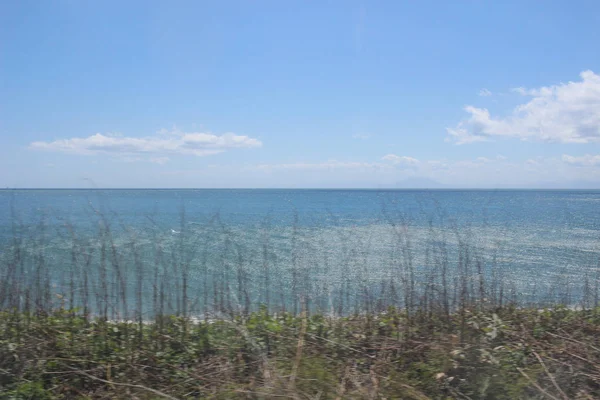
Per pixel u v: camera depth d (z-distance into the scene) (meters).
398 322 5.29
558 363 4.31
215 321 5.22
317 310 5.83
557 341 4.91
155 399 3.84
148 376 4.24
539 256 13.18
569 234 19.27
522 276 9.97
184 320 5.15
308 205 43.88
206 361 4.51
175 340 4.79
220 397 3.75
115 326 5.07
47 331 4.80
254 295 6.34
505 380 3.98
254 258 7.88
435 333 4.88
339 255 8.63
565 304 6.45
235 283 6.56
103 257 5.57
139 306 5.43
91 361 4.38
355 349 4.72
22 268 5.21
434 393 3.98
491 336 4.75
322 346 4.71
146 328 5.09
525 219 24.06
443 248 7.89
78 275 5.63
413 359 4.54
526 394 3.82
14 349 4.33
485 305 5.89
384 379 4.04
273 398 3.61
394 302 5.85
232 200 55.94
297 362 4.07
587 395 3.85
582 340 4.96
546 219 25.08
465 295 5.59
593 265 11.17
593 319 5.70
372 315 5.51
